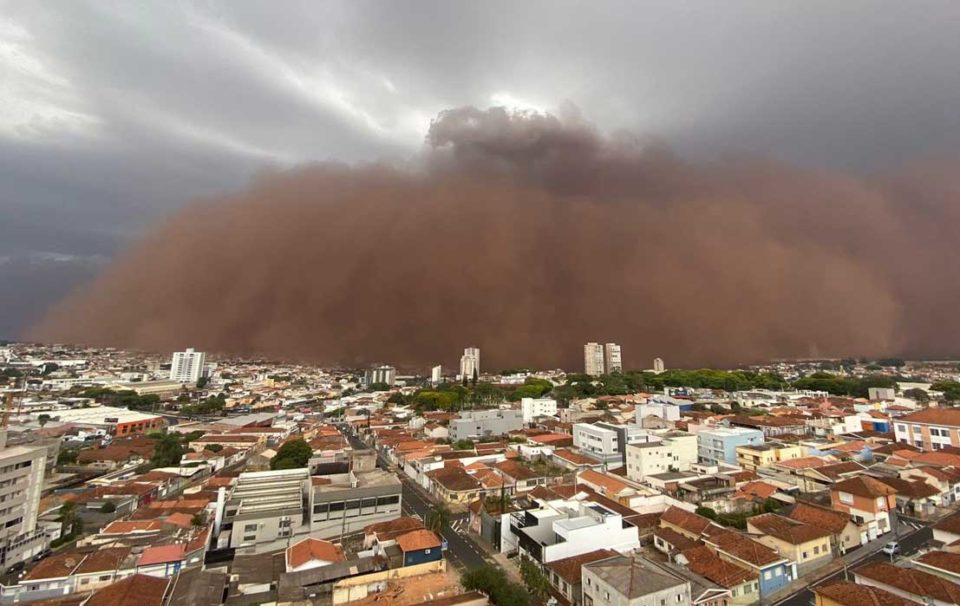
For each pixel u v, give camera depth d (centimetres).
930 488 4397
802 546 3312
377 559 3522
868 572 2788
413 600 3083
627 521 3919
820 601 2569
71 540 4428
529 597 3000
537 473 5650
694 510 4291
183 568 3622
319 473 5572
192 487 5953
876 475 4759
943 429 6091
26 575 3391
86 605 2791
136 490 5612
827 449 6034
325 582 3238
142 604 2798
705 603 2777
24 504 4022
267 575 3369
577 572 3094
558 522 3644
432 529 4138
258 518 4238
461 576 3309
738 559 3166
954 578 2770
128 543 4012
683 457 5809
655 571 2800
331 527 4388
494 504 4606
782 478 5100
